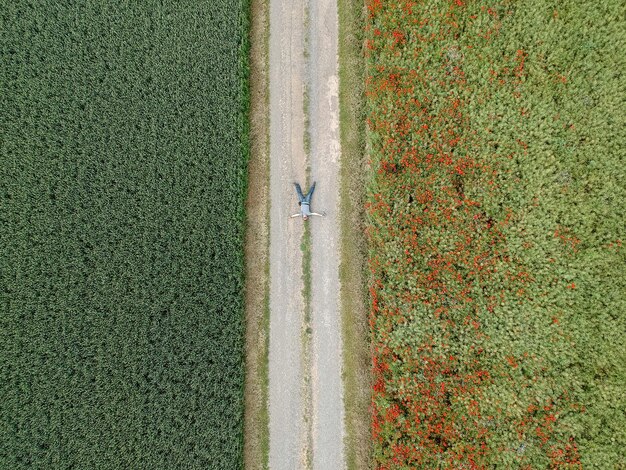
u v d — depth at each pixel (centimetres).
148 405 1353
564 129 1267
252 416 1391
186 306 1398
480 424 1195
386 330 1297
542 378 1188
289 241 1473
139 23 1538
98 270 1430
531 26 1312
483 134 1306
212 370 1362
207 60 1509
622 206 1214
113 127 1496
